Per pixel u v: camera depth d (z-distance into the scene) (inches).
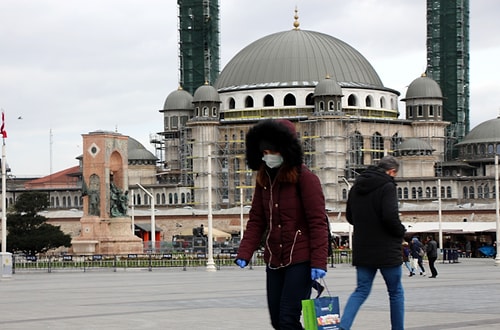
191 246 5994.1
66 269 3902.6
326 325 776.9
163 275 3169.3
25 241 5354.3
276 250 791.1
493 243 6466.5
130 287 2293.3
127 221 5054.1
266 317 1334.9
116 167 5073.8
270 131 787.4
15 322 1310.3
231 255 4483.3
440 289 1983.3
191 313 1414.9
